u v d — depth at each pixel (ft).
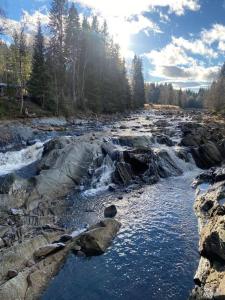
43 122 164.76
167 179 106.22
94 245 58.65
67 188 91.30
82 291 49.34
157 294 48.62
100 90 253.85
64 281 51.37
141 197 87.66
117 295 48.55
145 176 103.50
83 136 124.77
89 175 100.01
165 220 71.97
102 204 82.94
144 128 176.76
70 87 235.81
